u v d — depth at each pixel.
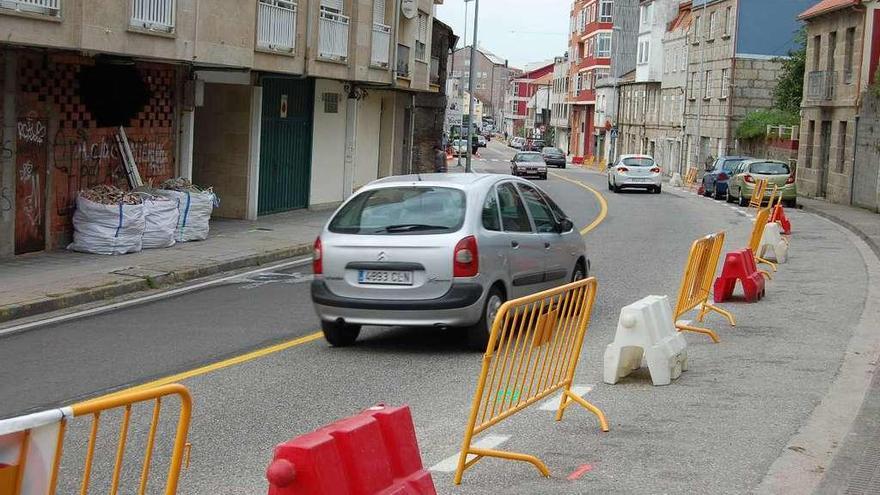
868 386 8.77
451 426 7.57
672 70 72.50
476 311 10.00
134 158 19.75
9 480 3.64
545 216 11.95
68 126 17.66
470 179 10.80
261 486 6.22
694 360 9.93
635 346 8.88
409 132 41.03
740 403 8.20
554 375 7.54
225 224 23.38
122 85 18.56
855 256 19.89
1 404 8.23
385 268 9.95
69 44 15.96
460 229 10.00
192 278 16.05
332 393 8.61
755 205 33.47
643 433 7.35
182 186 20.12
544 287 11.57
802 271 17.28
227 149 24.67
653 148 77.62
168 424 7.59
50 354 10.20
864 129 36.09
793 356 10.09
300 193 28.45
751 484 6.18
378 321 10.00
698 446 7.00
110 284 14.23
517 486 6.16
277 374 9.31
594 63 102.31
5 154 16.23
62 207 17.64
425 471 4.93
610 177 46.78
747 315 12.60
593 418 7.79
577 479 6.29
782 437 7.21
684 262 18.20
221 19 20.38
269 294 14.48
